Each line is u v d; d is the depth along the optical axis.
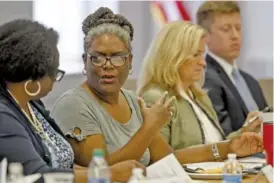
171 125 6.81
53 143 5.20
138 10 12.65
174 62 6.85
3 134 4.51
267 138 5.40
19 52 4.68
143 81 6.94
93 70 5.63
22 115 4.78
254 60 12.96
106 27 5.59
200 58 6.98
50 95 10.73
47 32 4.82
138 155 5.42
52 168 4.56
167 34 6.94
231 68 8.73
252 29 12.99
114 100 5.81
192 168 5.76
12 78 4.71
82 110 5.57
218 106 8.12
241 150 6.43
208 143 6.76
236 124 8.30
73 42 11.75
